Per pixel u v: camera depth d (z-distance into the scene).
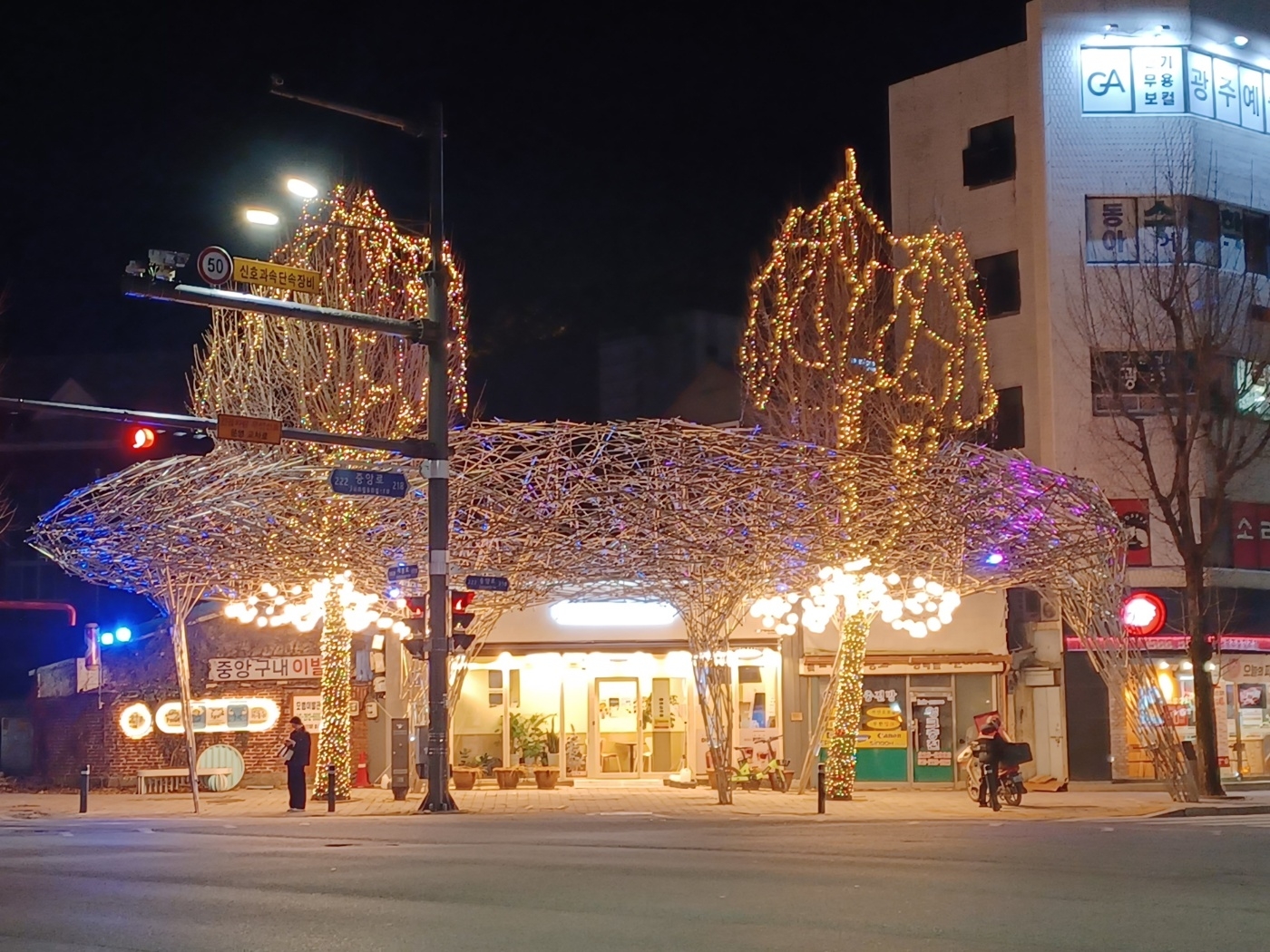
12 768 38.66
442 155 23.72
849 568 27.62
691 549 27.44
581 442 28.84
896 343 35.41
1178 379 29.61
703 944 9.11
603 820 22.80
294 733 26.70
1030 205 36.03
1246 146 36.62
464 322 33.28
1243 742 34.53
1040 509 28.16
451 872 13.27
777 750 32.75
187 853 15.69
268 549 28.03
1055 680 33.75
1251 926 9.77
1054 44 35.88
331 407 29.55
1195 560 29.30
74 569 29.12
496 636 33.75
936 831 18.94
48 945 9.35
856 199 32.56
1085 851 15.20
